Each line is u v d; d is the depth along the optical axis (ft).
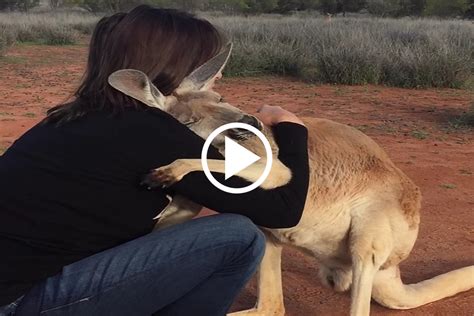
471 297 6.22
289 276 6.71
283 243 5.31
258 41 29.91
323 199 5.06
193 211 4.49
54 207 3.52
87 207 3.56
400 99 19.13
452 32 30.14
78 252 3.62
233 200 3.82
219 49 4.19
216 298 4.02
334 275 5.59
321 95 19.83
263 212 3.91
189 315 4.06
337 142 5.27
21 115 15.53
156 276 3.73
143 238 3.77
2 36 32.99
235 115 4.42
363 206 5.16
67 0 75.31
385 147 12.39
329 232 5.19
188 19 4.06
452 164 11.16
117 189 3.59
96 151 3.54
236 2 68.23
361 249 5.08
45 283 3.58
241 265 3.95
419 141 13.12
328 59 22.99
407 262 7.04
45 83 21.85
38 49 34.71
